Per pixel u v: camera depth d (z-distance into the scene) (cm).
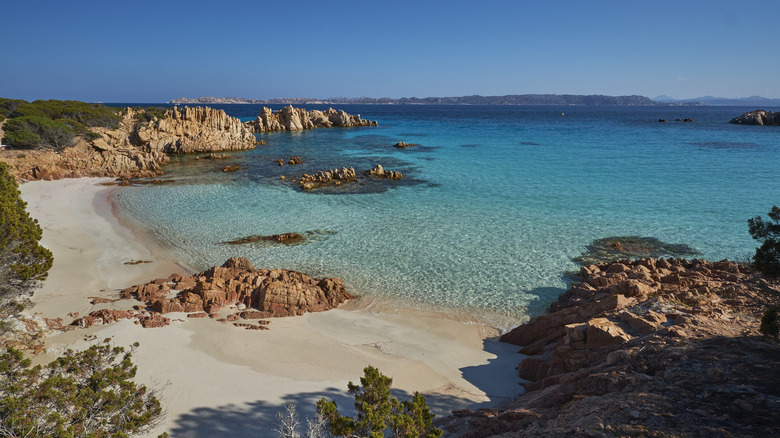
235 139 9406
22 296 2327
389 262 3275
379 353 2158
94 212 4475
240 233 3859
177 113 9769
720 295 2166
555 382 1720
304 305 2573
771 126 16350
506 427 1357
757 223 1623
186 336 2212
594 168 6931
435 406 1734
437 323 2481
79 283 2817
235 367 1978
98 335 2161
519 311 2616
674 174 6366
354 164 7469
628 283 2261
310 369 1991
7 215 2164
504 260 3306
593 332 1748
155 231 3897
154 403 1462
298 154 8750
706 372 1309
